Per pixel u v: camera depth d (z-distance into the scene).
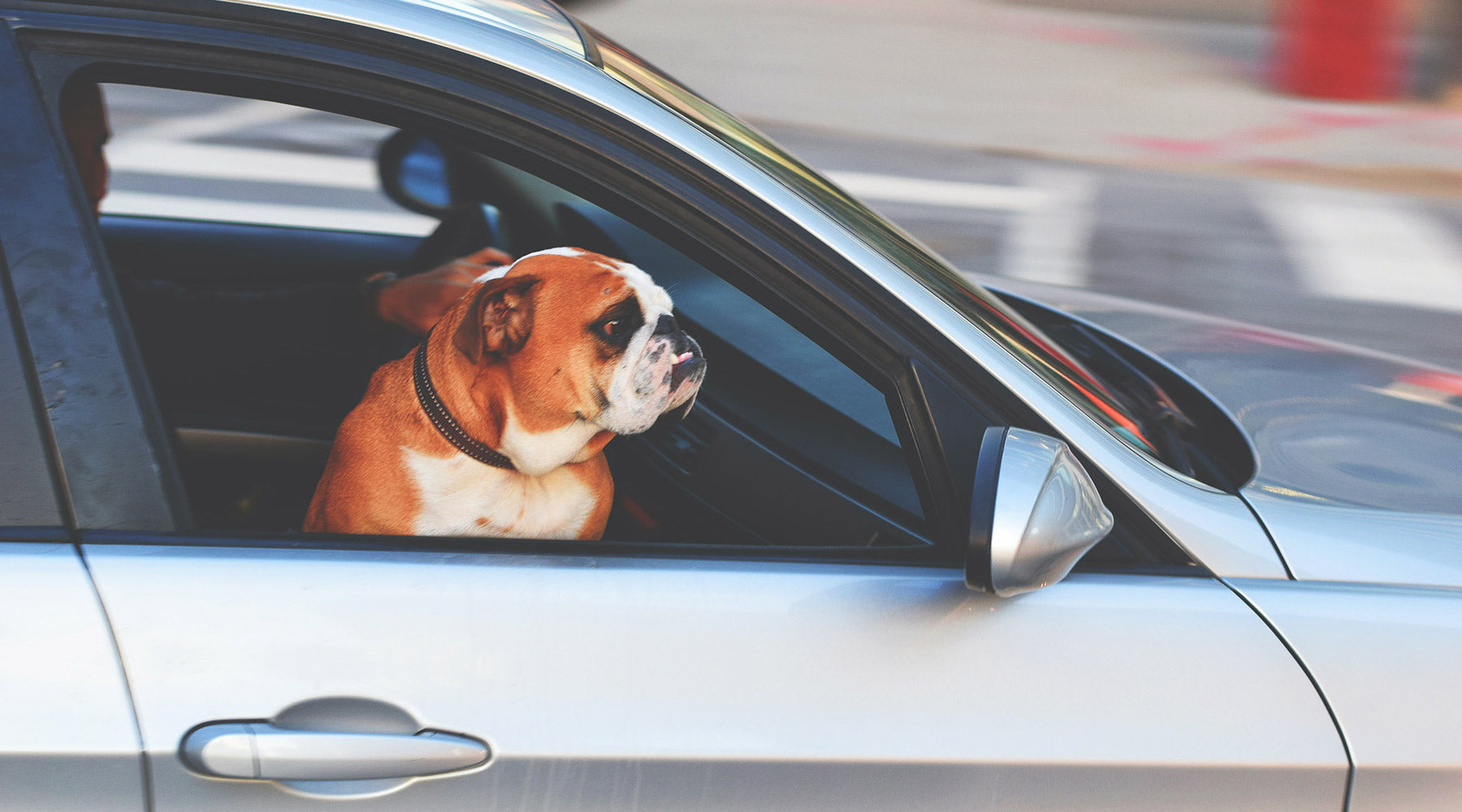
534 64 2.22
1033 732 2.11
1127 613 2.22
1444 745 2.17
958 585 2.21
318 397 3.45
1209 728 2.14
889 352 2.27
